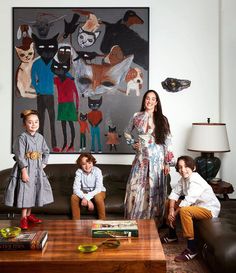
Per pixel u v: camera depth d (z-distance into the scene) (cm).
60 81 404
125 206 330
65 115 405
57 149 406
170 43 404
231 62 405
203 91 404
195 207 289
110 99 404
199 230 273
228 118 406
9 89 407
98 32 403
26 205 283
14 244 209
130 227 235
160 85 405
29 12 402
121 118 405
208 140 365
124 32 402
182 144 407
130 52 402
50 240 227
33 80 404
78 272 193
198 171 375
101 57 404
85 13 402
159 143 328
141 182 326
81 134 405
